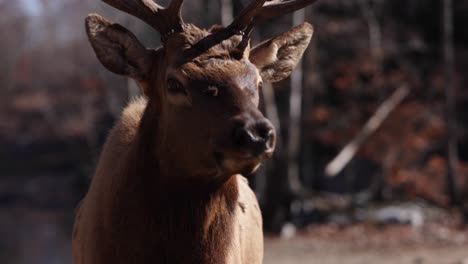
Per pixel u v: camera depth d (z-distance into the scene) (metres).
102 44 5.14
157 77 5.07
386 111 25.02
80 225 5.47
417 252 15.80
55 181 40.84
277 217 20.41
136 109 5.62
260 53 5.52
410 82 26.77
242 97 4.51
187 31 4.97
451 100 24.22
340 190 28.55
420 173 24.88
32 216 34.81
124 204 4.99
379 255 15.69
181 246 4.92
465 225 19.75
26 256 22.30
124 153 5.24
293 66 5.68
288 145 21.19
